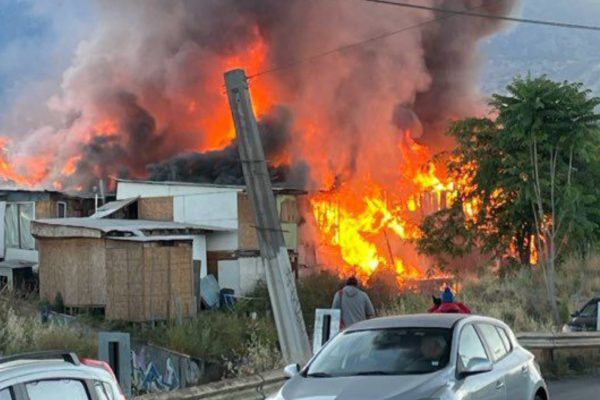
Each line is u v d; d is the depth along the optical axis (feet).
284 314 63.46
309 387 33.22
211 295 135.03
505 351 39.78
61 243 122.42
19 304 111.34
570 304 112.47
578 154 120.06
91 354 74.59
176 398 42.19
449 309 57.72
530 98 115.96
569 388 63.21
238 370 74.38
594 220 123.44
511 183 122.52
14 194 153.69
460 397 32.96
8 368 24.11
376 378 33.22
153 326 108.68
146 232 126.11
